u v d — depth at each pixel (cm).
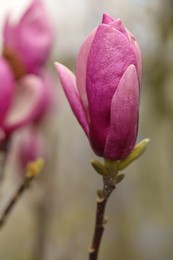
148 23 128
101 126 36
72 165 136
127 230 171
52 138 81
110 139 36
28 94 57
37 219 86
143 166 161
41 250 86
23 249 146
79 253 125
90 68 35
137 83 35
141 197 167
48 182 84
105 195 37
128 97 35
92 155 142
